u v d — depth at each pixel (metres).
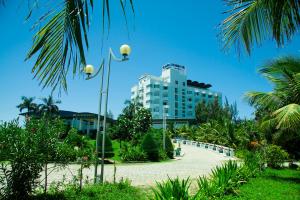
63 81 2.18
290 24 3.70
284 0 3.56
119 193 10.20
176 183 6.75
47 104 57.28
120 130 43.69
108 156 28.05
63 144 9.64
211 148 47.94
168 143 35.56
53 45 2.12
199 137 56.41
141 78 119.31
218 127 49.53
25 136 8.45
